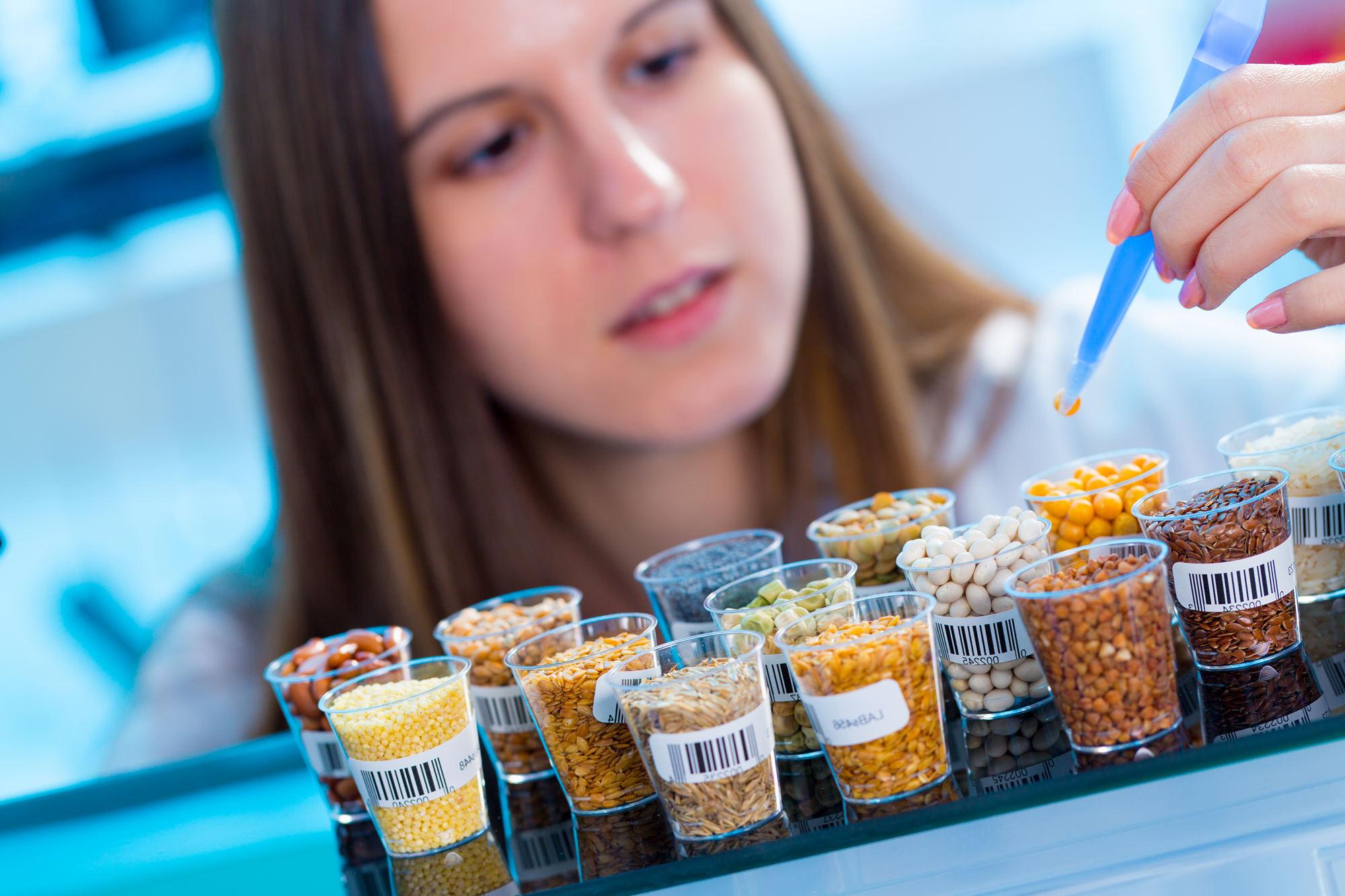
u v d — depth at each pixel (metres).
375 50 0.92
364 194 0.95
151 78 2.11
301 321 1.03
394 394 1.00
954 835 0.66
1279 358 1.08
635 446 1.07
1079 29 2.27
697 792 0.67
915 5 2.34
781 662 0.70
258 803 0.78
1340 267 0.69
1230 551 0.68
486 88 0.92
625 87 0.94
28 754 2.34
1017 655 0.70
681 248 0.95
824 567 0.72
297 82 0.93
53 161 2.14
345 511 1.07
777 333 1.01
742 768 0.67
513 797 0.74
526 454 1.13
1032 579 0.68
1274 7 0.69
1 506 2.38
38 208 2.19
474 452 1.01
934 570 0.70
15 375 2.33
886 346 1.11
